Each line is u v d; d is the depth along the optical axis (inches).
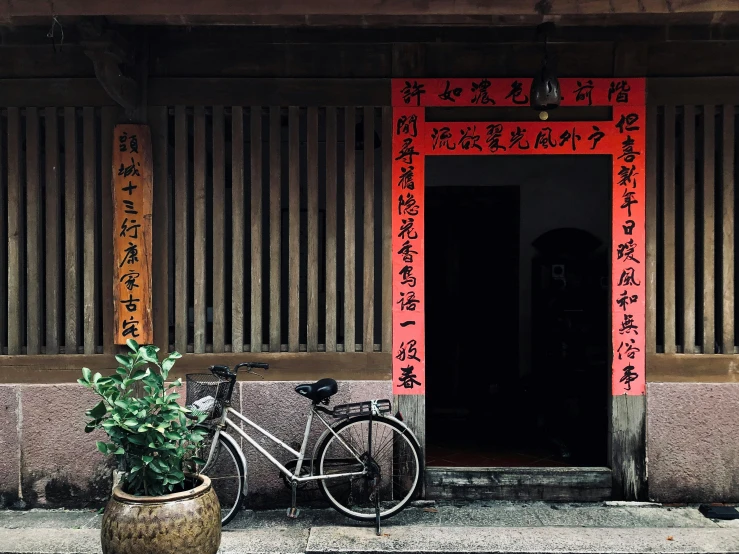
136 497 119.2
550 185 284.8
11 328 182.5
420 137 181.8
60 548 152.9
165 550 115.4
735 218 190.2
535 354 284.7
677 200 188.2
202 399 159.6
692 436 181.2
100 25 155.1
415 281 181.9
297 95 182.5
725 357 181.5
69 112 182.4
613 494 183.6
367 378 182.2
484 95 181.2
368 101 182.4
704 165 181.8
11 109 182.5
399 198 181.8
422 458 172.9
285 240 222.2
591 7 140.1
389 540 156.0
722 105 181.6
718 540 155.1
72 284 183.2
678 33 180.4
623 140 181.2
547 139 181.3
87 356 181.5
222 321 183.3
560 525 166.2
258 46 182.2
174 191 182.5
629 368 181.9
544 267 283.7
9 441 180.4
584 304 273.9
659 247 187.8
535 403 260.8
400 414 175.6
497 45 182.1
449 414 284.7
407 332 181.8
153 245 182.4
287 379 181.9
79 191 189.6
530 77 181.9
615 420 182.7
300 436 180.4
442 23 168.7
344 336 183.2
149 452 122.0
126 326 179.0
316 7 140.4
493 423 270.8
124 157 178.1
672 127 182.1
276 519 171.8
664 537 157.1
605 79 180.2
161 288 182.7
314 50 182.2
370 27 180.9
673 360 181.8
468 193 288.2
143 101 181.2
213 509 124.6
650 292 181.9
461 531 161.5
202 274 183.2
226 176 216.5
